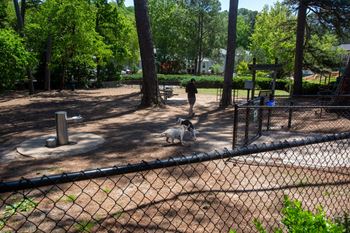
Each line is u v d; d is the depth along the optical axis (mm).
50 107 20797
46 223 4871
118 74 45469
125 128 13297
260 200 5551
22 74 22750
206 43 68688
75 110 19188
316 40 36219
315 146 9117
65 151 9461
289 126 13234
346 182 6453
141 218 4992
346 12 27625
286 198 2893
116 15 41125
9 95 29047
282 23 34812
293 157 8031
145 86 19266
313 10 29281
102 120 15406
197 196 5805
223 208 5324
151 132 12438
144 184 6465
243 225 4750
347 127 13391
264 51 50000
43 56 35469
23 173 7613
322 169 6977
